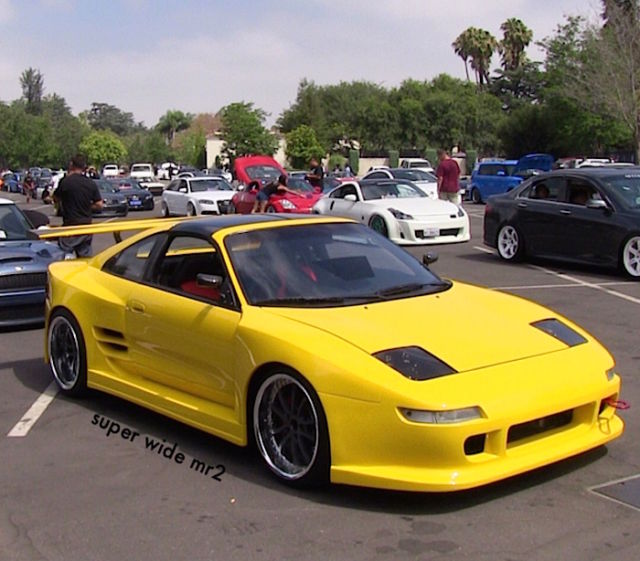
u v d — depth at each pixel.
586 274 12.91
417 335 4.75
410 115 71.94
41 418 6.27
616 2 44.53
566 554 3.93
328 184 29.31
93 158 100.88
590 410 4.76
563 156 52.66
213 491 4.81
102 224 7.04
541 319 5.25
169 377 5.72
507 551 3.97
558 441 4.64
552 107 51.94
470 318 5.08
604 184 12.92
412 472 4.30
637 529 4.17
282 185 22.33
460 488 4.24
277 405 4.88
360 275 5.64
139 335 5.91
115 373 6.27
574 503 4.48
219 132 58.72
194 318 5.41
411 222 16.59
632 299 10.68
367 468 4.42
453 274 13.30
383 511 4.45
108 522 4.46
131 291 6.07
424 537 4.14
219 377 5.25
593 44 44.03
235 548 4.11
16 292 9.34
